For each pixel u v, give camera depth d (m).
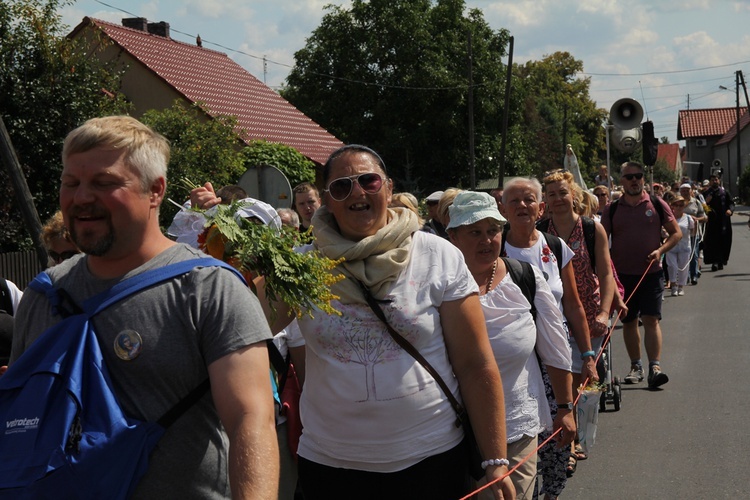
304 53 44.28
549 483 5.17
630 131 13.53
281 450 4.46
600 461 6.55
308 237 3.26
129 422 2.27
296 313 3.15
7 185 14.96
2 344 4.29
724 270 20.25
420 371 3.22
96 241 2.35
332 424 3.29
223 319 2.33
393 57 43.06
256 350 2.34
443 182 44.72
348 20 43.72
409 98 42.78
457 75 43.06
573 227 6.48
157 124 17.02
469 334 3.29
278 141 26.25
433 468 3.24
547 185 6.51
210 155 17.03
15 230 14.94
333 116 44.38
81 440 2.22
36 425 2.22
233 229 3.05
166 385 2.31
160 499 2.27
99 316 2.34
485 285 4.29
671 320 13.10
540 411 4.49
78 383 2.26
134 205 2.38
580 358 6.21
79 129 2.39
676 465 6.35
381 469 3.24
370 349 3.23
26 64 15.66
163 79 24.92
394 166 43.94
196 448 2.32
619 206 8.96
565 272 5.54
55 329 2.35
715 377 9.15
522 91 46.31
